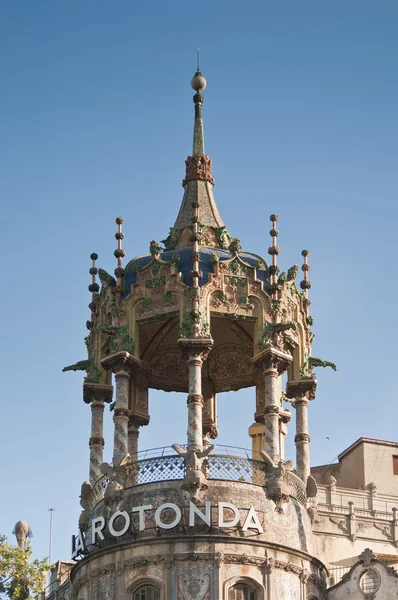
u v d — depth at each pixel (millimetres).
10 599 69562
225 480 60812
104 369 67250
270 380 64250
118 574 59781
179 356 70375
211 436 70625
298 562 61031
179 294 64125
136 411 68438
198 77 72688
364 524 69625
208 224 68500
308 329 68000
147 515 60219
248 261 65938
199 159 70625
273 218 67062
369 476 74062
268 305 65062
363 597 61906
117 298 65562
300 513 62688
